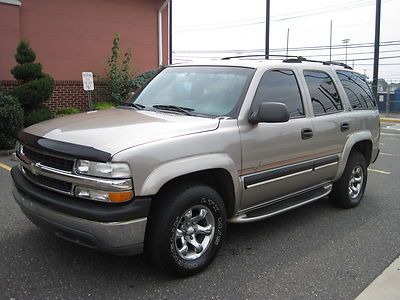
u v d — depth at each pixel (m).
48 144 3.68
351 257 4.48
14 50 12.92
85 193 3.47
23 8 13.24
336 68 6.12
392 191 7.33
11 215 5.41
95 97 14.44
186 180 3.95
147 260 3.93
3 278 3.79
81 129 3.85
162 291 3.67
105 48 15.23
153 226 3.69
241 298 3.60
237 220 4.43
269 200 4.78
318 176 5.38
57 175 3.61
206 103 4.55
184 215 3.84
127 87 14.56
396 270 4.19
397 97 27.78
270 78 4.82
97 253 4.34
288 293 3.71
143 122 4.02
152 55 16.61
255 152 4.38
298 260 4.37
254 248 4.64
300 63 5.43
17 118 9.85
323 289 3.79
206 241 4.07
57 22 14.01
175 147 3.68
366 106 6.52
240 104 4.37
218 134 4.04
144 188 3.47
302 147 4.98
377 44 25.67
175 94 4.88
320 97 5.52
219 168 4.02
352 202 6.18
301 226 5.40
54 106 13.44
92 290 3.64
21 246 4.46
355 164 6.13
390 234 5.20
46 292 3.59
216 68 4.97
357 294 3.72
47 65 13.94
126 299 3.53
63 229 3.57
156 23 16.58
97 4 14.87
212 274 4.01
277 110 4.21
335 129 5.55
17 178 4.16
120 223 3.40
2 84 11.78
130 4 15.74
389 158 10.81
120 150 3.42
